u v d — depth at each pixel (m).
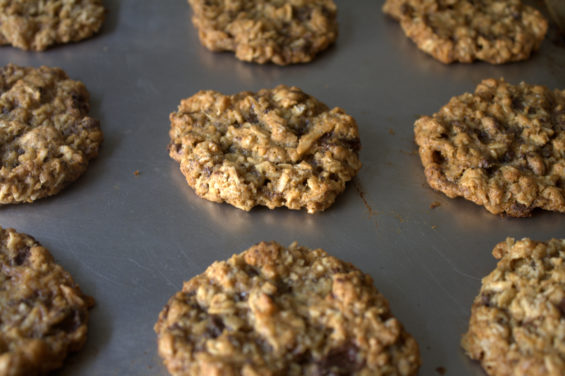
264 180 0.29
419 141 0.31
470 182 0.29
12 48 0.35
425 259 0.28
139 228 0.29
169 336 0.24
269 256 0.26
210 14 0.36
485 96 0.32
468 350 0.25
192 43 0.36
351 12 0.38
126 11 0.38
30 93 0.32
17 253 0.27
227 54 0.35
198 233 0.29
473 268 0.28
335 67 0.35
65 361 0.25
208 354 0.24
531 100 0.31
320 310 0.24
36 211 0.29
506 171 0.29
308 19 0.36
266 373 0.23
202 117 0.31
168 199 0.30
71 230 0.29
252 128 0.30
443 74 0.35
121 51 0.36
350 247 0.28
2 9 0.35
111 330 0.26
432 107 0.33
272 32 0.35
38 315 0.25
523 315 0.25
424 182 0.30
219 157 0.29
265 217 0.29
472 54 0.35
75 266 0.28
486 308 0.25
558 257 0.26
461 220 0.29
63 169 0.30
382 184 0.30
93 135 0.31
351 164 0.30
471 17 0.36
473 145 0.30
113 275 0.28
